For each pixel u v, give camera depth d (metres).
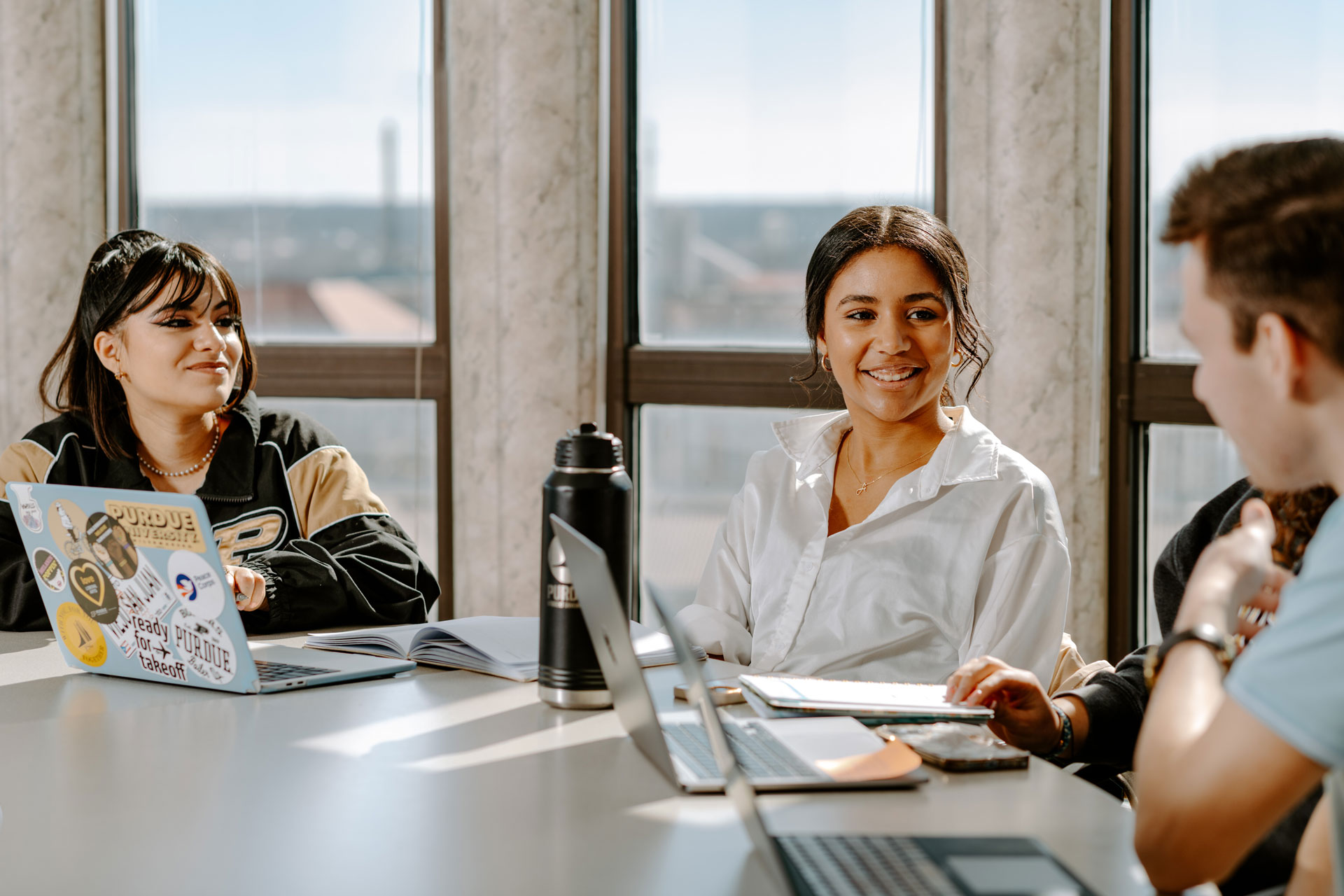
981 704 1.29
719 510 3.62
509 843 0.93
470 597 3.54
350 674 1.48
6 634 1.82
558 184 3.40
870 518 1.82
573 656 1.32
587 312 3.49
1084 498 3.04
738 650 1.88
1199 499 3.08
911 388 1.82
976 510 1.78
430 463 3.72
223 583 1.37
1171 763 0.85
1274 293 0.81
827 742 1.17
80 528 1.46
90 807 1.02
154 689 1.45
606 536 1.26
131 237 2.06
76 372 2.08
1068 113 2.99
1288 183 0.83
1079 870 0.90
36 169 3.54
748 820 0.83
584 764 1.13
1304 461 0.86
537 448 3.44
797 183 3.48
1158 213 3.10
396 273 3.76
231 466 2.09
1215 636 0.92
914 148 3.34
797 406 3.42
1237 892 1.20
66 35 3.57
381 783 1.08
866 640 1.77
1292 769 0.78
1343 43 2.82
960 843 0.90
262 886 0.85
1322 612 0.78
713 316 3.60
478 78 3.45
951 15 3.13
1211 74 3.00
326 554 1.89
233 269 3.86
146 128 3.86
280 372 3.79
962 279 1.87
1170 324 3.09
